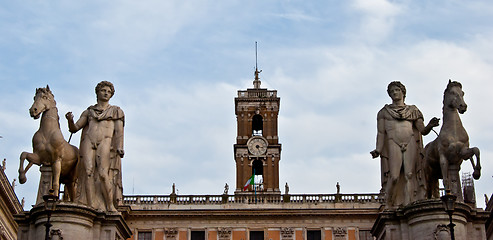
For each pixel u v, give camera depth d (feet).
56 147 85.20
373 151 88.33
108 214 83.97
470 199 172.04
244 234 226.17
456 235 80.33
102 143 87.04
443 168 83.82
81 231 81.46
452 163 85.10
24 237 83.25
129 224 226.38
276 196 233.96
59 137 85.61
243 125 280.10
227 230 226.58
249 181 255.70
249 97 283.59
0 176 165.17
